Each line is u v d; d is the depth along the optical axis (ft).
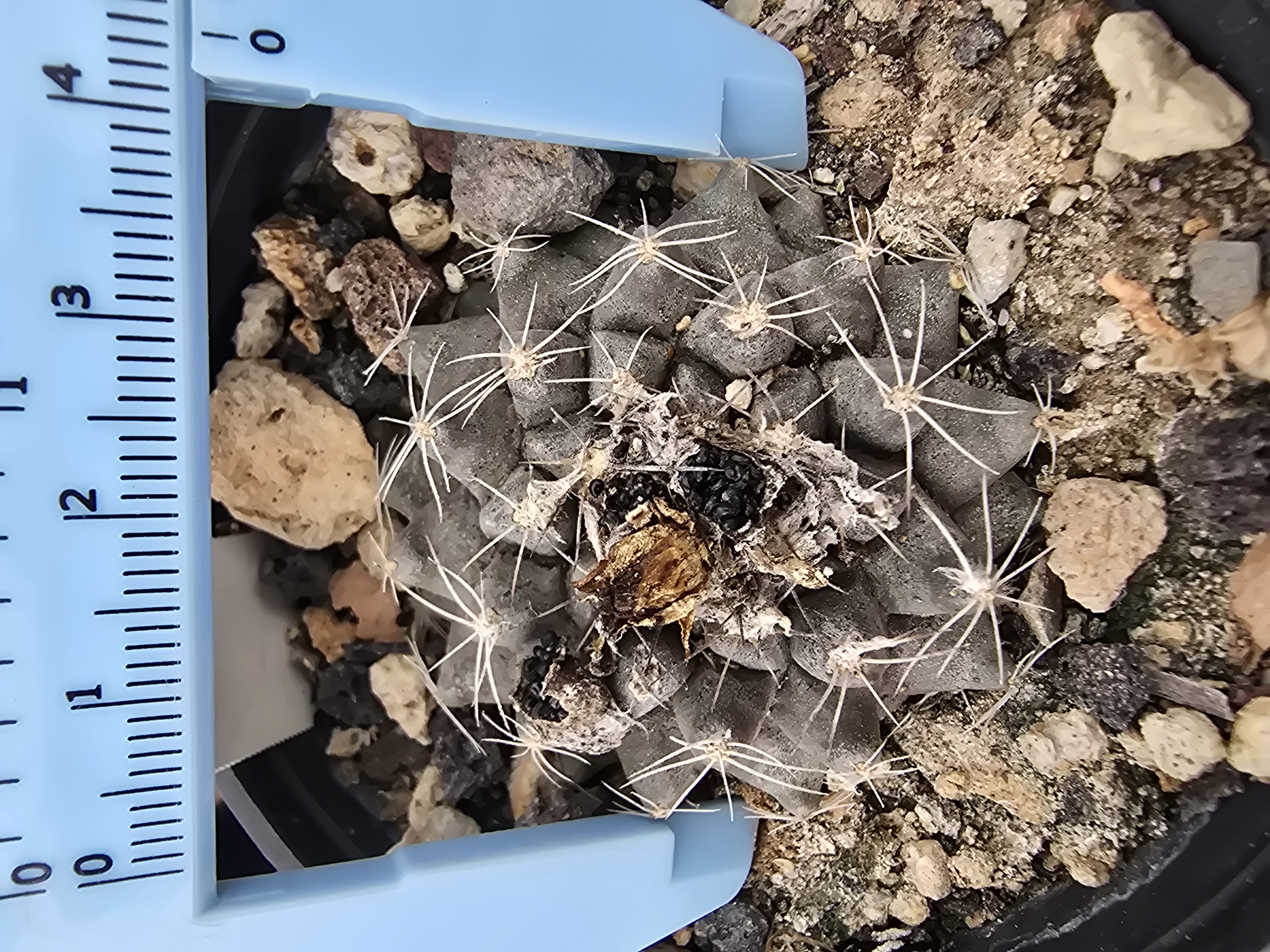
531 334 0.18
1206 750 0.16
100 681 0.16
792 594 0.17
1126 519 0.17
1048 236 0.18
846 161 0.20
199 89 0.16
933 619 0.17
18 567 0.16
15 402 0.16
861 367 0.17
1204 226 0.16
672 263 0.17
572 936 0.19
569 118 0.18
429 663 0.23
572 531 0.18
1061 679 0.18
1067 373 0.18
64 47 0.15
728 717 0.17
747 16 0.20
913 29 0.19
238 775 0.23
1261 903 0.16
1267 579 0.16
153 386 0.16
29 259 0.16
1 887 0.16
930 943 0.19
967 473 0.17
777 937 0.21
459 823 0.23
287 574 0.23
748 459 0.16
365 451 0.22
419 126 0.20
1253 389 0.16
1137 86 0.16
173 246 0.16
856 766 0.17
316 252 0.22
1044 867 0.18
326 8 0.17
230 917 0.17
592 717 0.17
